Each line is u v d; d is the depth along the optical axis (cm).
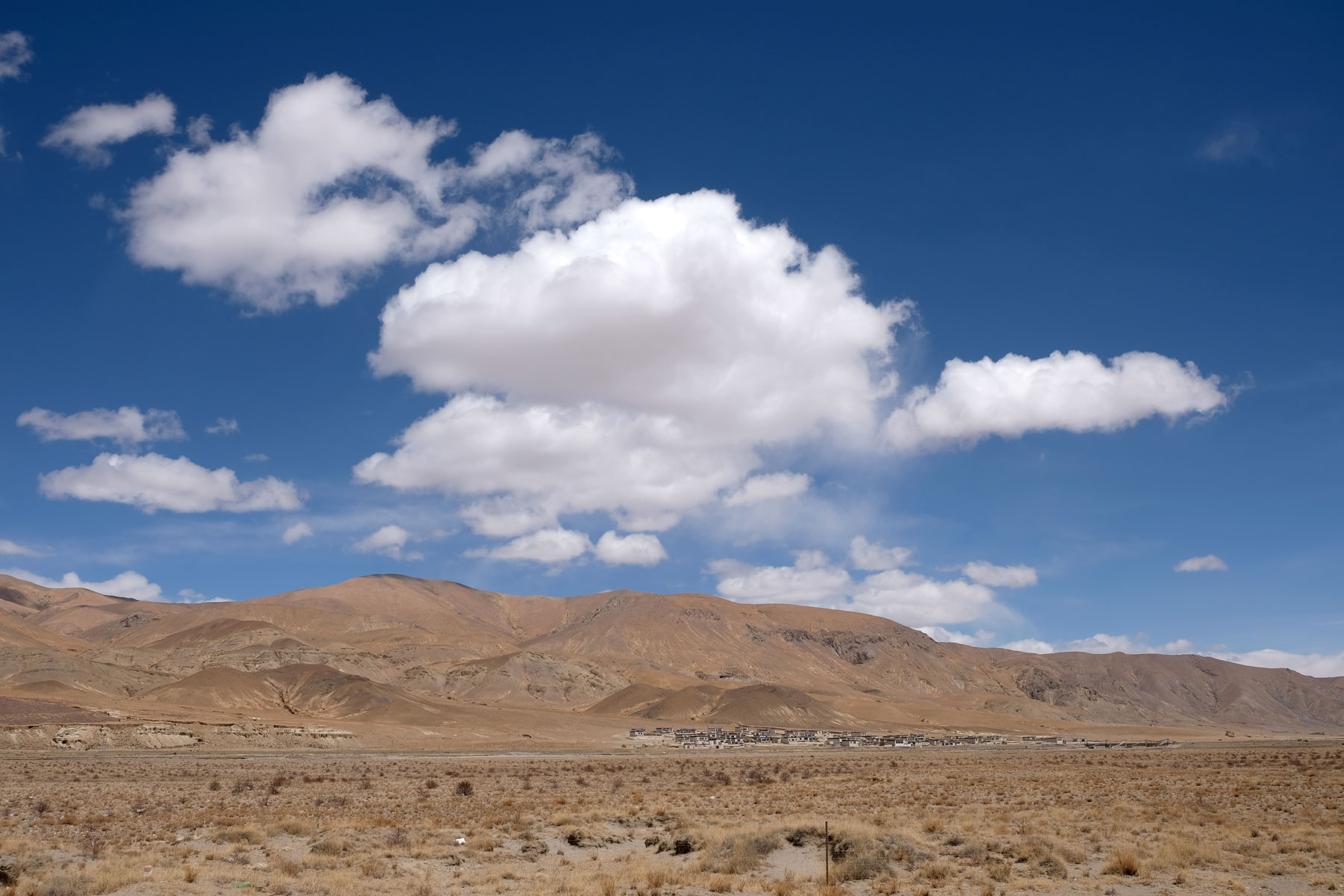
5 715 16212
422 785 7775
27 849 3584
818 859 3722
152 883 3055
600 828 4609
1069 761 12719
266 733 16900
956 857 3747
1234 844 3956
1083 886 3222
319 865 3544
